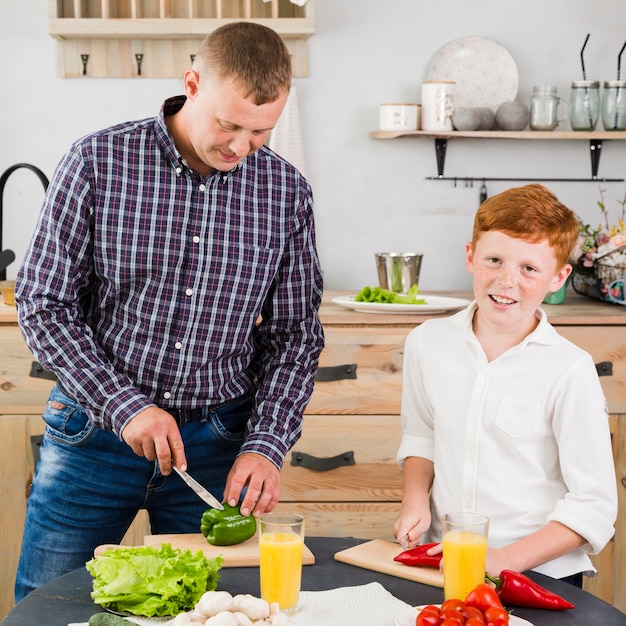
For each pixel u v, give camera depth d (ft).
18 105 9.62
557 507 4.84
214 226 5.28
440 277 10.14
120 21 9.03
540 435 5.07
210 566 4.16
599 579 8.39
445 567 4.07
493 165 10.01
